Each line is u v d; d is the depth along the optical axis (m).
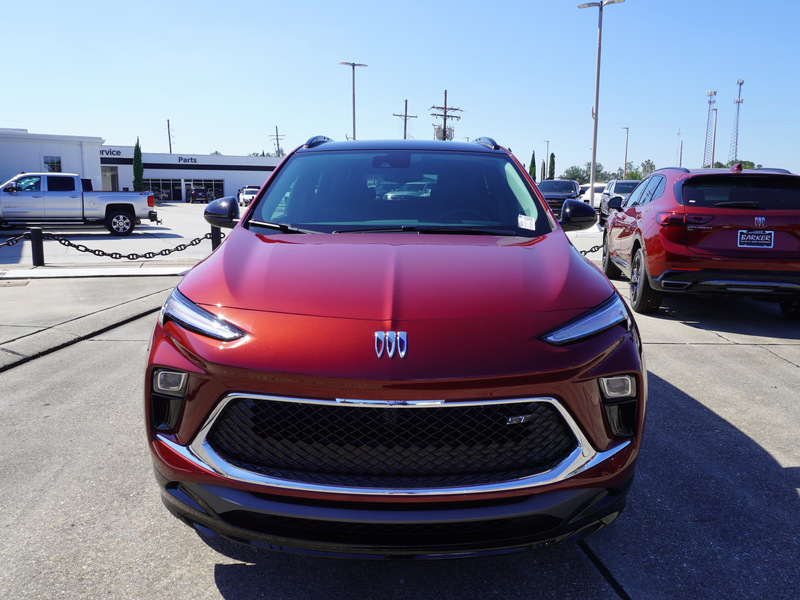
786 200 5.61
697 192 5.78
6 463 2.99
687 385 4.19
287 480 1.83
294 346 1.88
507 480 1.83
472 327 1.93
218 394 1.88
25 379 4.22
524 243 2.68
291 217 3.02
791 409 3.76
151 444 2.02
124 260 11.08
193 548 2.35
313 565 2.26
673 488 2.80
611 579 2.18
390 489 1.79
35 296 7.01
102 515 2.56
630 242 6.87
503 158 3.60
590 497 1.91
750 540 2.41
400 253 2.45
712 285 5.66
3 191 16.77
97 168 34.50
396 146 3.65
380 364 1.82
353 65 37.97
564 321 2.01
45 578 2.16
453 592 2.11
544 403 1.87
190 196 59.09
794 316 6.22
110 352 4.88
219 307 2.07
